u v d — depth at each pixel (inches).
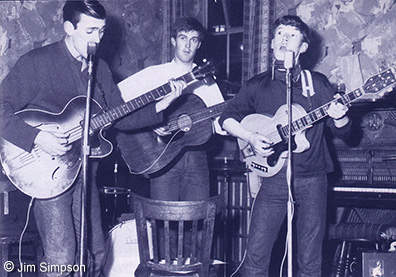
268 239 115.7
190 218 102.3
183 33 152.0
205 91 153.8
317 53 186.4
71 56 110.3
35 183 106.0
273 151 115.3
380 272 129.3
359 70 173.0
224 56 218.2
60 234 104.3
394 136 155.6
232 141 196.1
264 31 195.3
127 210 188.7
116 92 119.2
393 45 171.5
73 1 107.4
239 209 178.5
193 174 148.7
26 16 179.9
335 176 161.0
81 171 108.7
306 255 113.3
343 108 112.4
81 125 110.7
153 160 148.3
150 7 223.5
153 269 105.1
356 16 179.2
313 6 187.8
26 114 108.3
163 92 122.9
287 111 112.9
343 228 149.0
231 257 180.7
